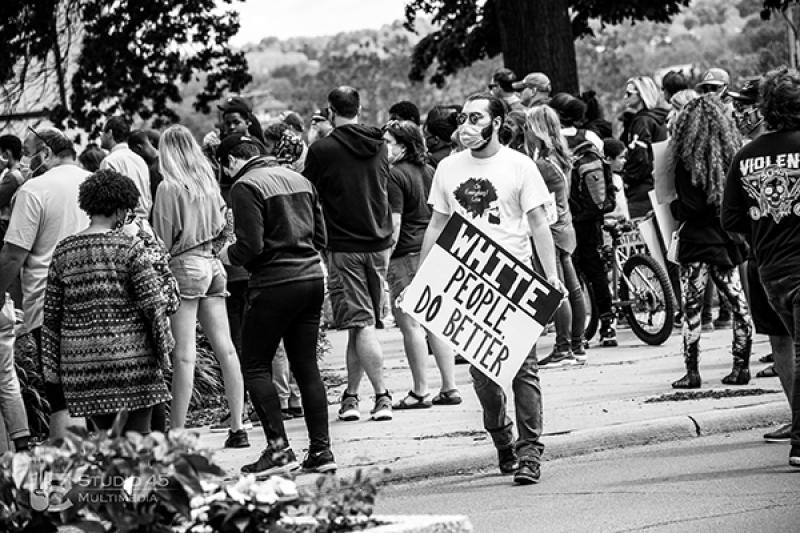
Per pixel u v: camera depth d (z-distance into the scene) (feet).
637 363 84.17
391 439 64.34
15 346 70.74
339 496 31.53
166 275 53.01
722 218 55.98
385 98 463.42
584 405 69.92
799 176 53.06
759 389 70.95
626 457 60.49
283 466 56.54
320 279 57.67
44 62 178.91
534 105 92.73
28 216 60.34
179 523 30.48
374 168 68.28
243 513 30.53
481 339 54.03
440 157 79.71
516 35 157.38
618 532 45.96
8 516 30.09
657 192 72.74
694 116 71.00
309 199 58.08
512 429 63.67
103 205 50.93
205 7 185.57
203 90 188.85
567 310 84.17
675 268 97.40
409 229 73.10
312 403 57.41
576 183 89.97
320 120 95.35
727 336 94.07
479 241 53.98
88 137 182.60
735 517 46.93
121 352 50.31
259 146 58.80
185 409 63.26
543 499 52.24
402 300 54.34
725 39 519.60
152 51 184.55
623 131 102.94
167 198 62.23
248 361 57.26
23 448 61.36
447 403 73.67
